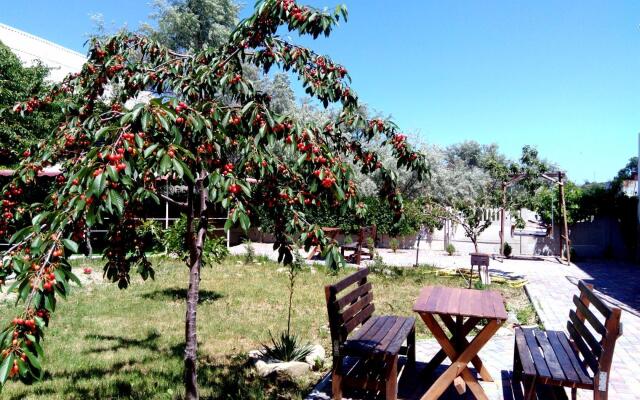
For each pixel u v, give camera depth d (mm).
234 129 3303
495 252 19266
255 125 3174
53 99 4301
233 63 3949
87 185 2223
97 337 6281
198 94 3863
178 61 4242
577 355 3906
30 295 2164
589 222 18516
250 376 4887
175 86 3988
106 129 2492
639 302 9469
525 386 3518
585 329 3844
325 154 3236
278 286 10461
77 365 5172
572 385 3369
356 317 4508
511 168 14781
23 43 20297
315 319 7531
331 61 4254
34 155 3625
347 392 4398
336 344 3967
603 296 10164
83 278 10750
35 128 11695
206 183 3291
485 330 3992
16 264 2430
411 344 5039
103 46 4391
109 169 2219
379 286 10844
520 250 19062
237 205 2883
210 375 4871
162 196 3764
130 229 3959
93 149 2326
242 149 3273
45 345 5867
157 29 26047
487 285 11125
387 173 3914
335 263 3182
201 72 3703
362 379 3979
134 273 11383
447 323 4707
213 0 26641
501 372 4973
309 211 3877
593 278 12734
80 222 2516
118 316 7504
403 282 11477
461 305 4285
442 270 13367
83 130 3566
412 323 4832
